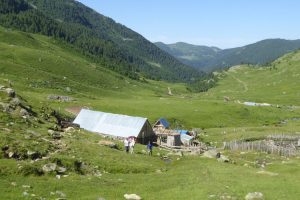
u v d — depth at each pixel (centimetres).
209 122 15012
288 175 4750
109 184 3788
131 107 15512
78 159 4488
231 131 13112
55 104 13462
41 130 5481
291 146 10119
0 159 3819
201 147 9431
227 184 4000
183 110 16075
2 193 2920
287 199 3447
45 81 18825
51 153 4409
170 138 10338
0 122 5050
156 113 14950
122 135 9406
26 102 7300
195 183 4097
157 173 4719
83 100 15762
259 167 6128
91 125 10006
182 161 6088
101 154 5084
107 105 15112
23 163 3753
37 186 3278
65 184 3484
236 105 17950
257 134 12312
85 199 3108
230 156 7581
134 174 4516
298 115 18275
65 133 6069
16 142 4266
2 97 6284
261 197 3434
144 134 9656
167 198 3412
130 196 3322
